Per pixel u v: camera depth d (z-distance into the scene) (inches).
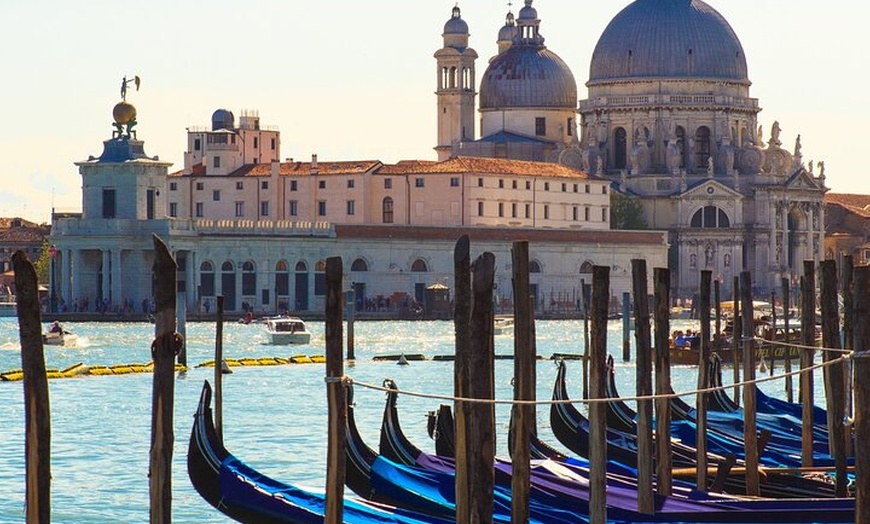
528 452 2148.1
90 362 5944.9
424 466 2463.1
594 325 2357.3
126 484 3038.9
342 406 1988.2
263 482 2230.6
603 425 2246.6
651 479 2367.1
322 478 3112.7
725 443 3061.0
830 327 2908.5
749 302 3186.5
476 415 2003.0
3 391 4660.4
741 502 2353.6
